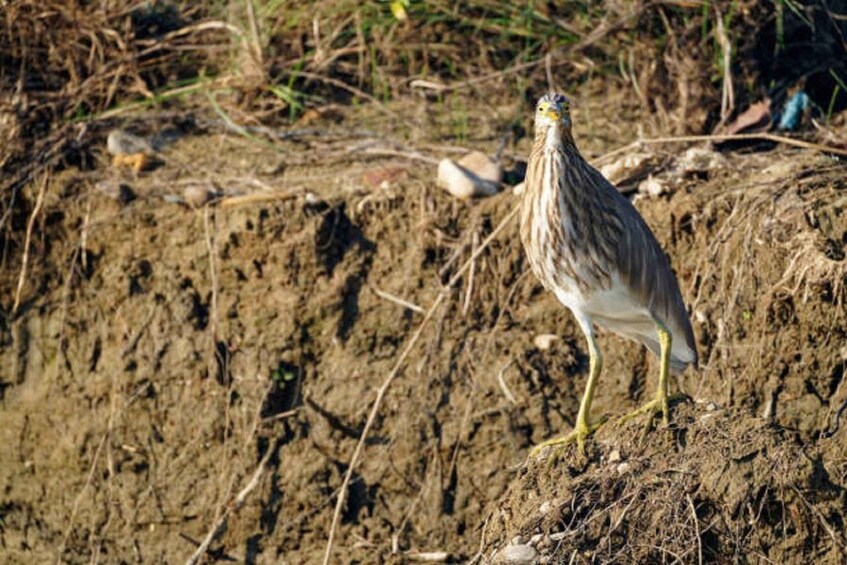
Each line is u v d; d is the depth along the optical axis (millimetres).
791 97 14641
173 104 15156
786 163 13305
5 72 15352
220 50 15500
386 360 13234
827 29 15344
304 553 13094
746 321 12562
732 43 14656
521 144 14430
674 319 11320
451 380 13062
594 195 10773
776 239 12523
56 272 14023
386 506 13023
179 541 13445
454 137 14516
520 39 15352
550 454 10414
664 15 14750
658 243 11906
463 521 12898
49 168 14273
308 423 13234
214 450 13359
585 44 14820
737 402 12469
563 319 13062
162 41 15414
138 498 13547
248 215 13477
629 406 12828
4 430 13969
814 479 9539
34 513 13898
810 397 12375
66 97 14992
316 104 15047
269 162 14273
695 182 13289
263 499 13156
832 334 12266
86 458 13703
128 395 13594
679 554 9328
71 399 13805
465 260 13242
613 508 9555
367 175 13836
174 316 13586
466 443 12945
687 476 9578
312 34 15367
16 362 14023
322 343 13336
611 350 12945
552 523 9578
